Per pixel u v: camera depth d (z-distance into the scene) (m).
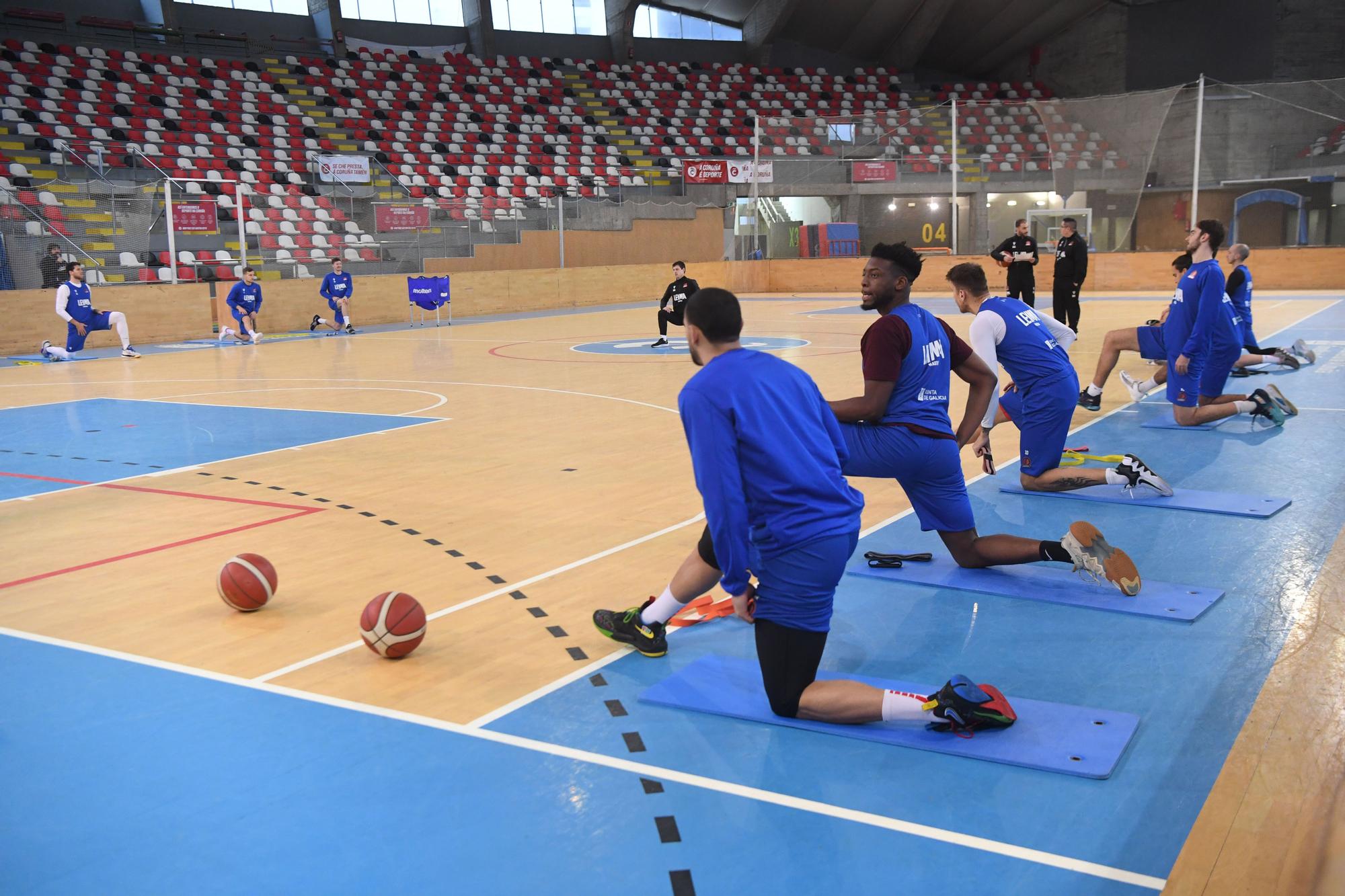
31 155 24.72
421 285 21.78
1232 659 3.72
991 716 3.07
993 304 5.91
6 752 3.22
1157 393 10.15
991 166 28.06
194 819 2.80
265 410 10.49
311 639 4.16
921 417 4.47
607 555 5.25
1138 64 36.81
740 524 3.05
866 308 4.55
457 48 36.12
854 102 38.12
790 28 39.56
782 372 3.20
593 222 28.25
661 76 37.38
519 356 15.53
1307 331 15.08
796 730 3.24
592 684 3.65
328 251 23.66
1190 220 25.39
